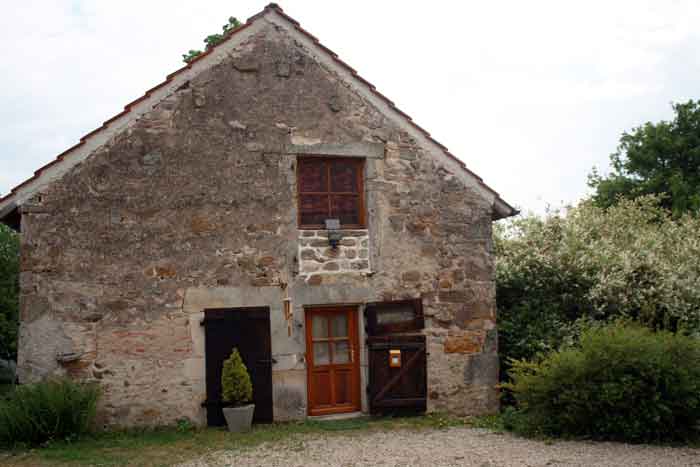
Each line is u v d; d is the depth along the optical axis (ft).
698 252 35.91
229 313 26.96
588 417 23.70
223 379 25.98
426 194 30.37
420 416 28.91
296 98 28.96
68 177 25.68
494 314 30.76
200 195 27.25
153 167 26.73
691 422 23.29
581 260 32.96
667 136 66.95
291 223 28.32
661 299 32.42
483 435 25.09
